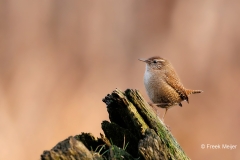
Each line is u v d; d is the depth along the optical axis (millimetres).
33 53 15328
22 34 15641
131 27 16625
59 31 16016
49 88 14266
